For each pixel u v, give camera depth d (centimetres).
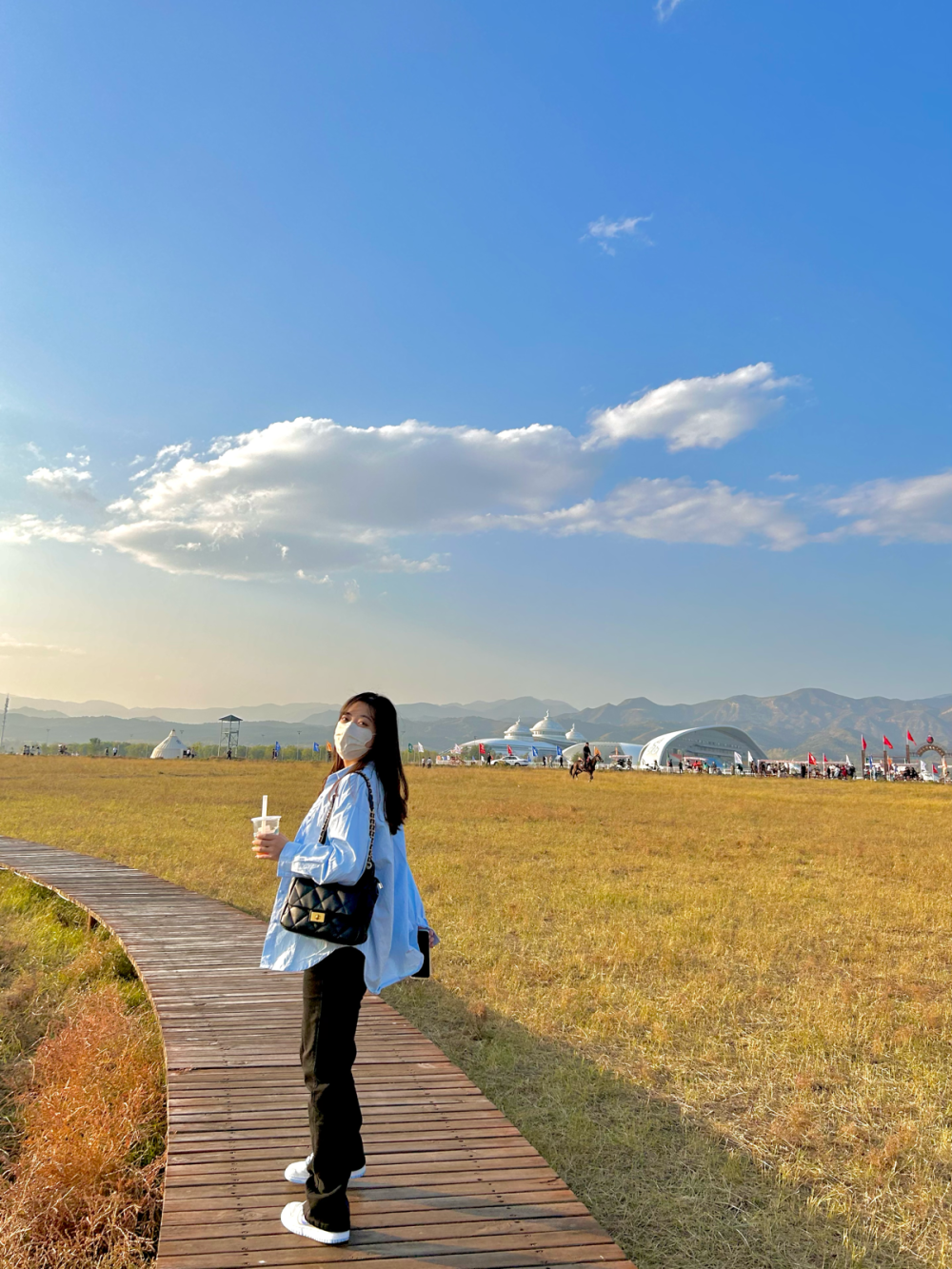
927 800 3972
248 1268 351
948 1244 454
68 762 6166
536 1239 382
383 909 361
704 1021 790
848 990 877
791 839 2239
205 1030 651
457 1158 453
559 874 1556
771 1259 441
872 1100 635
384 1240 375
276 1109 509
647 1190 502
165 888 1218
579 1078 651
